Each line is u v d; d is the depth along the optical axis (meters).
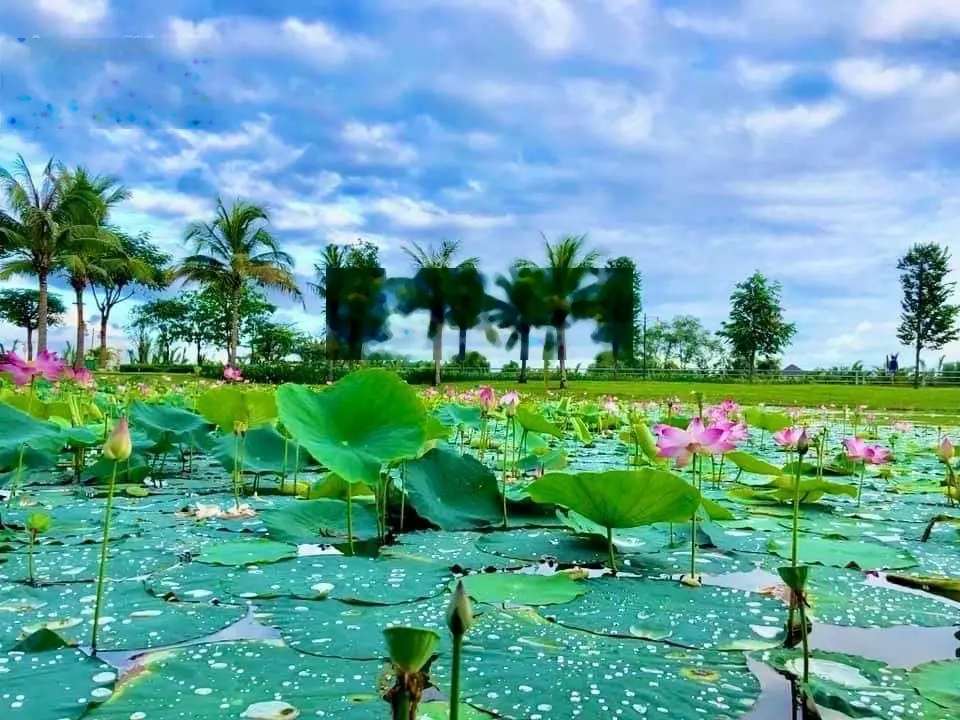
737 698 1.44
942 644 1.77
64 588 2.16
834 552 2.73
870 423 10.76
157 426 4.63
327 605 2.00
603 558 2.62
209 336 43.69
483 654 1.65
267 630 1.81
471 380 37.00
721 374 36.31
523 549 2.73
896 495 4.40
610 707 1.39
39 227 24.25
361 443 2.64
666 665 1.60
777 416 6.20
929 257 39.41
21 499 3.62
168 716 1.31
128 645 1.70
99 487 4.16
